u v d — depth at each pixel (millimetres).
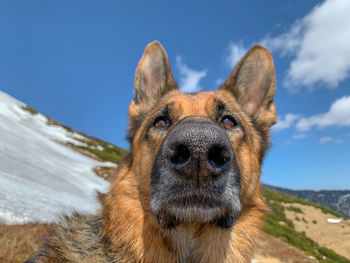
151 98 423
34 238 607
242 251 308
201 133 202
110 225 297
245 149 322
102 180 2967
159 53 430
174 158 216
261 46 420
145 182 288
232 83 424
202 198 223
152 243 285
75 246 292
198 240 291
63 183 2115
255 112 418
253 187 333
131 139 388
